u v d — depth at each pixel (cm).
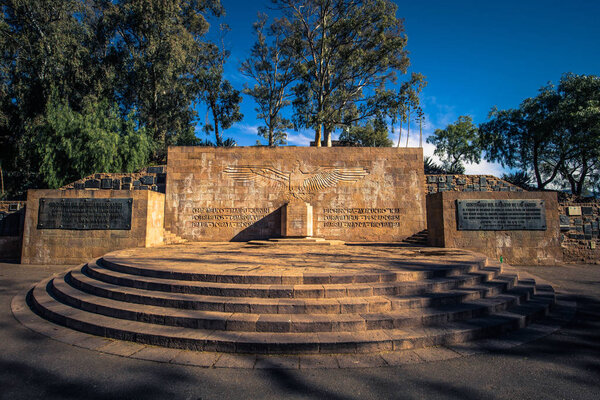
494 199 1226
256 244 1423
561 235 1327
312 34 3266
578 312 647
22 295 768
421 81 2714
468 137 4316
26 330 544
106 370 405
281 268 694
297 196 1628
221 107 3919
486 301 604
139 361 429
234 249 1156
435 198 1301
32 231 1230
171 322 511
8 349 469
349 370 404
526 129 2677
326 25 3097
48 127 2161
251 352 446
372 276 614
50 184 2117
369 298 559
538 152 2758
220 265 738
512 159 2848
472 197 1227
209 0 3656
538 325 570
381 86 3462
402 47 2878
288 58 3831
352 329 487
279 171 1644
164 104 3269
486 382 378
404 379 383
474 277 681
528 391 359
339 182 1633
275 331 482
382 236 1600
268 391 357
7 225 1517
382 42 2944
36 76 2722
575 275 1020
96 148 2100
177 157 1652
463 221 1217
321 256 926
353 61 2944
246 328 487
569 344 488
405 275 635
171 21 3052
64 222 1234
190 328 501
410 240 1537
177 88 3309
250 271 651
